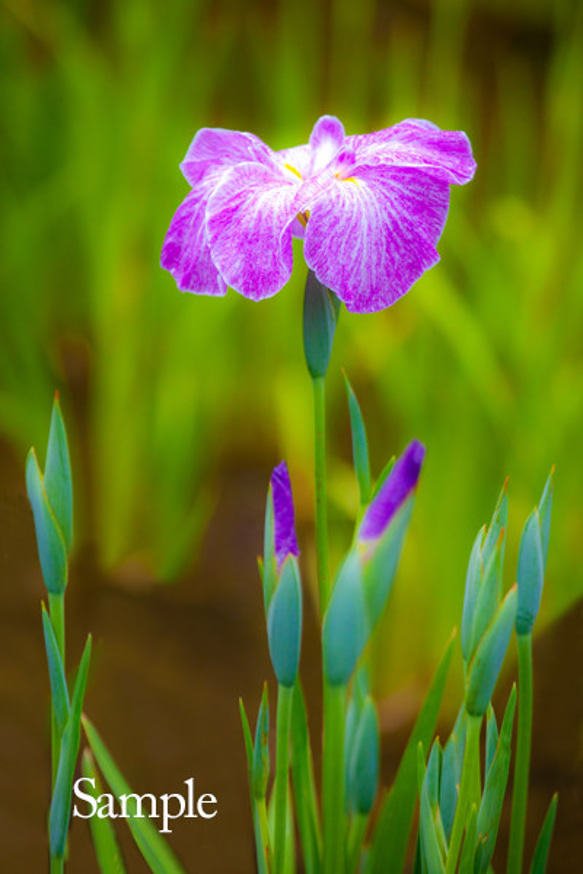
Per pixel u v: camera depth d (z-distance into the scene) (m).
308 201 1.12
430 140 1.14
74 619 1.95
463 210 2.53
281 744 1.13
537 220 2.29
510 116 3.05
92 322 2.30
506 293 2.14
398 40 3.23
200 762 1.65
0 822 1.53
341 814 1.13
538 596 1.13
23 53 2.79
